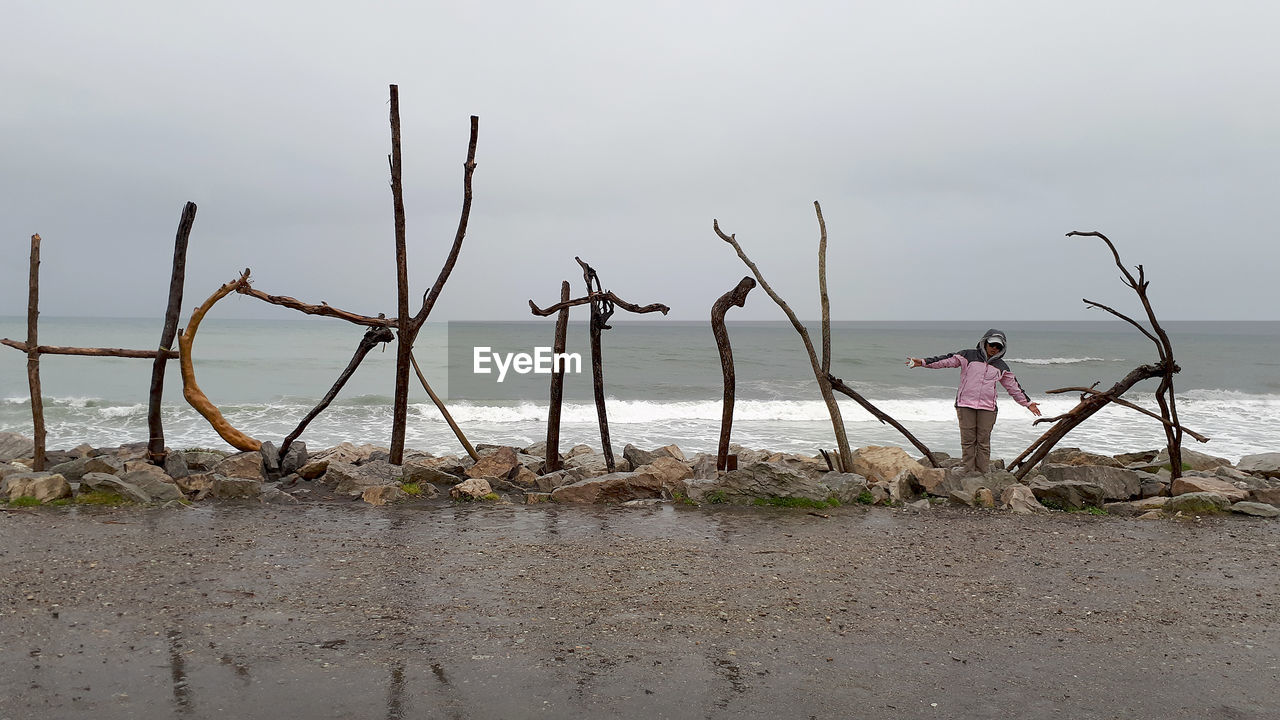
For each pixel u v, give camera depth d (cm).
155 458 848
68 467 830
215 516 726
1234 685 387
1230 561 616
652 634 444
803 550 636
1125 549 651
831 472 955
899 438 1823
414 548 625
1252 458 1070
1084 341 7862
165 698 354
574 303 942
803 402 2505
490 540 657
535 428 2023
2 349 4178
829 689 376
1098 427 1967
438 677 381
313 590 514
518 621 462
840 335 8012
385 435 1827
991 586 545
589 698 362
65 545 608
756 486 827
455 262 886
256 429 1880
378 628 447
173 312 848
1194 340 7756
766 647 428
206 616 462
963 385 930
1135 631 461
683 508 803
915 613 487
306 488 872
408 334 891
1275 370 4416
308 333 7225
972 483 859
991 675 396
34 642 417
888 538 682
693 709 353
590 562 591
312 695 359
